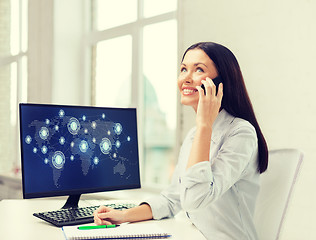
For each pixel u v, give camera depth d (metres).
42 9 4.31
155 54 3.56
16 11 5.18
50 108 1.60
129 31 3.76
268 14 2.44
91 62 4.28
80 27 4.30
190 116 2.83
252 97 2.51
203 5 2.78
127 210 1.57
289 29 2.35
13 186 4.54
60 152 1.60
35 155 1.54
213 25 2.72
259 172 1.62
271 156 1.73
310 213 2.22
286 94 2.35
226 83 1.59
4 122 5.24
